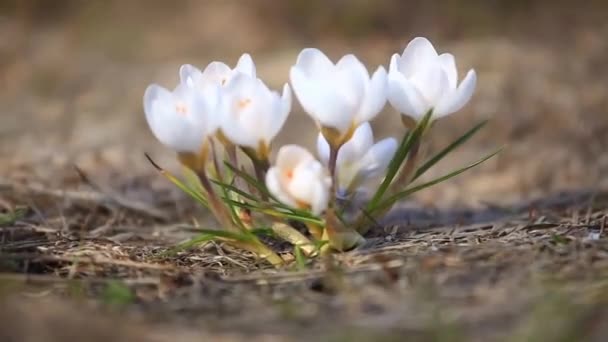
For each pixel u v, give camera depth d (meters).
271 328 1.21
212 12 3.08
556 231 1.32
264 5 3.01
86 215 1.44
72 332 1.21
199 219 1.46
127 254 1.32
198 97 1.27
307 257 1.30
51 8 3.35
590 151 1.63
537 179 1.58
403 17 2.88
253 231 1.30
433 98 1.30
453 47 2.43
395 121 1.89
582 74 2.10
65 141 1.86
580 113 1.82
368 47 2.65
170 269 1.29
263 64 2.42
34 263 1.30
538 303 1.21
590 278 1.24
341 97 1.27
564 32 2.63
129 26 3.03
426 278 1.24
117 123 2.03
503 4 2.90
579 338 1.19
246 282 1.27
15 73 2.60
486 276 1.25
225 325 1.22
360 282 1.25
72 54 2.79
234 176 1.31
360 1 2.92
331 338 1.20
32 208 1.44
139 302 1.25
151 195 1.52
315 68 1.28
